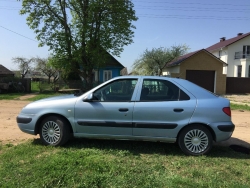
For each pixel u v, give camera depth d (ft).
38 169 11.87
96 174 11.44
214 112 14.82
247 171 12.51
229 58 116.37
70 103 15.85
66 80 76.79
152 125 14.99
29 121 16.17
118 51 70.49
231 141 18.95
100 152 14.73
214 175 11.85
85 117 15.66
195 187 10.58
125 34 68.85
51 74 131.44
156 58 112.57
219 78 85.35
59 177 11.04
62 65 67.82
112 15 67.56
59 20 67.00
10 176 11.19
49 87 71.36
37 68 131.85
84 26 63.82
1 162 12.99
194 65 84.38
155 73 118.21
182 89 15.34
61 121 15.88
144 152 15.37
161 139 15.21
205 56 84.48
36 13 65.82
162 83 15.62
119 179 11.07
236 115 33.65
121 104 15.31
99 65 71.36
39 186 10.28
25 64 139.85
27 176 11.20
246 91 89.45
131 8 70.44
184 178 11.30
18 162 12.88
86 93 16.01
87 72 73.15
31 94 64.13
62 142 15.88
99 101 15.64
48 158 13.50
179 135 15.10
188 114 14.85
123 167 12.43
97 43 67.05
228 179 11.55
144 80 15.78
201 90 15.56
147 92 15.51
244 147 17.12
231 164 13.57
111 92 15.84
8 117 27.71
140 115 15.11
